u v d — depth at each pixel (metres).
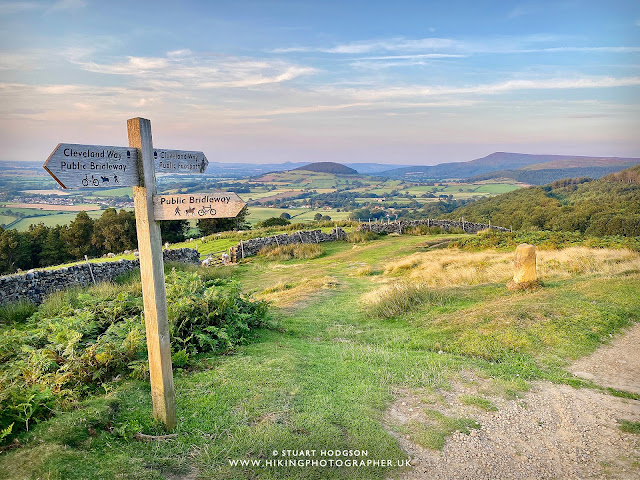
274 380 5.73
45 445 3.73
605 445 4.59
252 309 9.40
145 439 4.20
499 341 7.85
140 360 5.80
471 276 14.12
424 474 4.04
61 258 48.81
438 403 5.51
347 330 9.50
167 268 17.77
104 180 3.87
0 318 11.01
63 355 5.84
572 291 10.50
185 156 4.72
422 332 8.79
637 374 6.50
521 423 5.06
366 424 4.77
